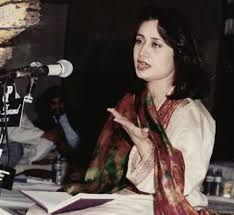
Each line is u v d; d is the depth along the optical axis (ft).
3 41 13.24
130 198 11.98
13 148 24.43
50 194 12.50
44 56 34.24
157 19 12.27
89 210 11.73
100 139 13.41
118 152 13.05
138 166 11.70
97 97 34.94
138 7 34.86
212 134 12.35
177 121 12.34
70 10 35.17
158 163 11.57
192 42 12.63
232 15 32.68
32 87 11.05
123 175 12.93
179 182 11.57
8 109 11.16
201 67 12.83
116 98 34.73
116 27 35.19
